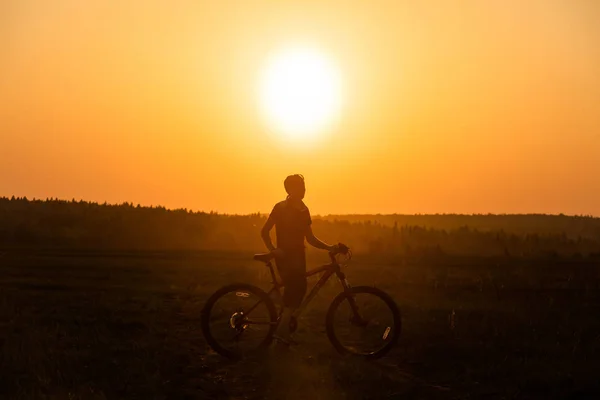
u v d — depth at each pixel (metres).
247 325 10.31
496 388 8.53
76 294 17.12
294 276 10.37
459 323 12.89
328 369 9.34
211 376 9.16
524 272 25.36
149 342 11.04
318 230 51.62
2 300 15.39
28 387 8.27
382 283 20.17
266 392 8.41
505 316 13.87
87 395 7.94
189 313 14.41
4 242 40.75
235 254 34.41
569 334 11.91
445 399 8.16
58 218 50.38
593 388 8.38
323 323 13.02
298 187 10.52
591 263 31.17
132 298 16.48
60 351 10.29
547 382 8.64
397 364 9.95
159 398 8.05
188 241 43.69
